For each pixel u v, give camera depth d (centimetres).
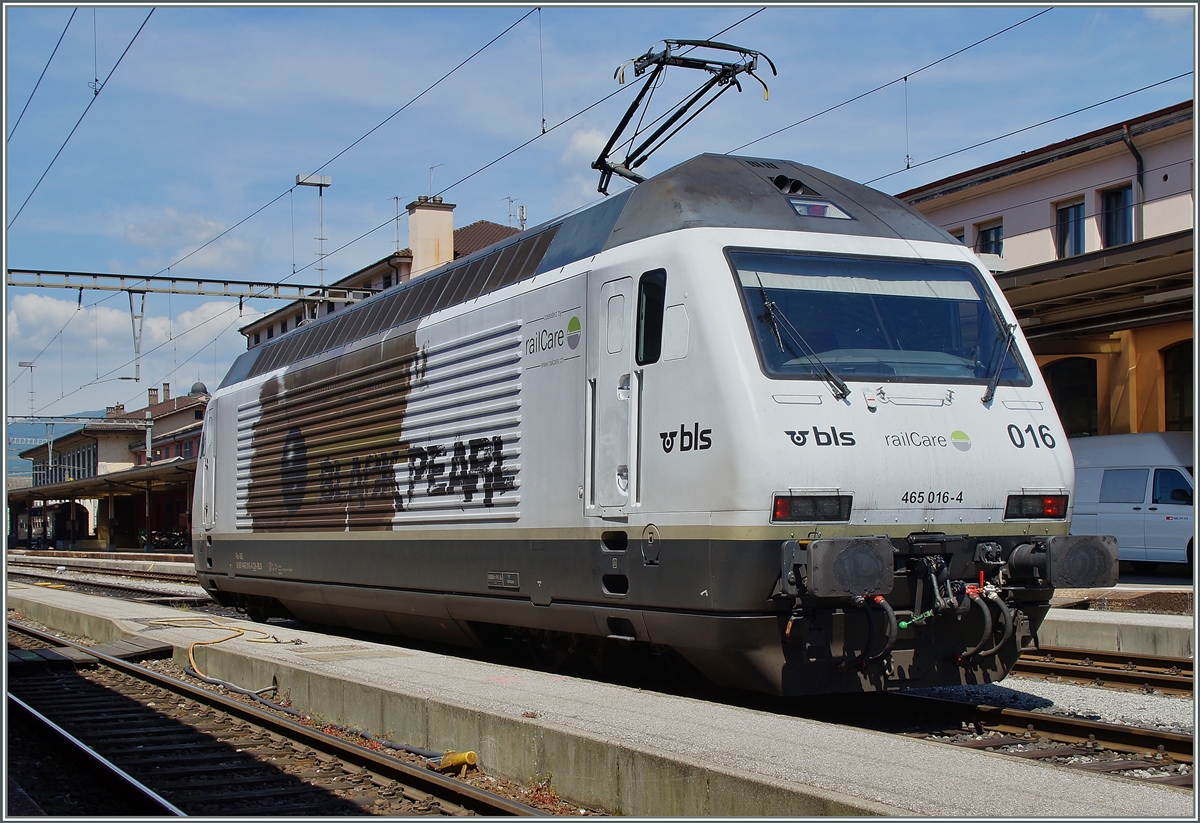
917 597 757
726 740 613
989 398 809
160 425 6525
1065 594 1598
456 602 1052
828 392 760
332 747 764
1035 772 545
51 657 1297
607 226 903
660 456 792
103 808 695
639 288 833
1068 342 2177
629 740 606
